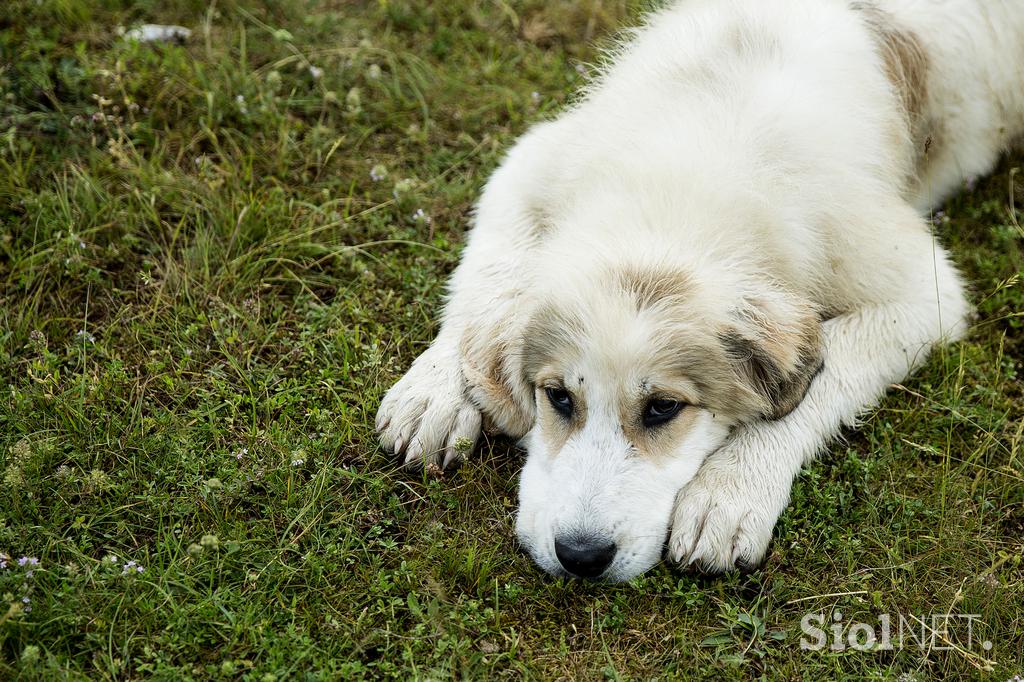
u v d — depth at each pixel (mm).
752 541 1784
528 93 2268
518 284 1906
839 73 1937
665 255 1776
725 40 1943
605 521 1736
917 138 2088
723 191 1813
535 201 1982
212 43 2273
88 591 1726
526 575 1778
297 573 1761
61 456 1834
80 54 2195
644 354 1737
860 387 1899
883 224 1914
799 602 1771
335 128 2193
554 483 1764
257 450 1845
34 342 1915
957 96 2121
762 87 1888
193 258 2014
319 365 1931
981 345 1994
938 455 1892
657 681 1713
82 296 1987
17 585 1719
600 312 1745
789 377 1784
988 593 1776
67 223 2021
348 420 1867
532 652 1732
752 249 1807
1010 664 1741
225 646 1709
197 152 2145
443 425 1861
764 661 1737
